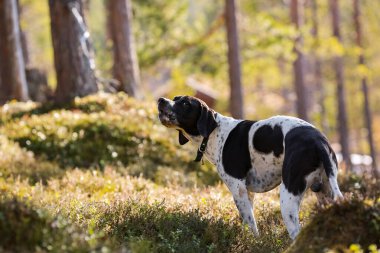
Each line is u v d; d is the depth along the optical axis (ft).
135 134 50.98
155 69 118.32
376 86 189.88
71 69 61.67
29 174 39.81
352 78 166.20
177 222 25.63
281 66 161.99
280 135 24.18
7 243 18.49
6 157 42.42
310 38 107.24
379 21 155.84
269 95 173.37
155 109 58.80
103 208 26.89
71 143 48.32
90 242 19.35
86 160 46.57
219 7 173.17
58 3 61.52
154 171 44.11
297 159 22.50
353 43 154.51
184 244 23.34
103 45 135.74
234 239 24.58
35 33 179.83
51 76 175.42
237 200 25.89
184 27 116.26
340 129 128.88
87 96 60.85
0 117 56.49
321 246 19.95
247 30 102.73
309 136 22.85
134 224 25.30
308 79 169.07
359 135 179.93
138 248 20.99
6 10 69.97
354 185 38.01
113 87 74.90
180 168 47.11
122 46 75.61
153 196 32.14
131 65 76.02
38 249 17.97
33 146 47.88
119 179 37.99
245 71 118.83
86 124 51.42
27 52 98.73
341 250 19.60
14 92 70.69
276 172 24.90
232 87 88.22
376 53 162.61
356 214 20.43
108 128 50.52
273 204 31.96
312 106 181.98
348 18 176.55
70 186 35.70
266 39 101.55
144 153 48.21
